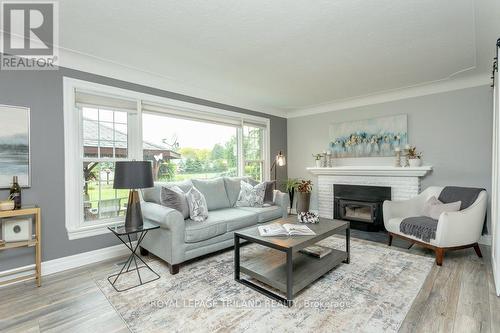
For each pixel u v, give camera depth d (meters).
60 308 2.03
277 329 1.76
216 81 3.74
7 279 2.44
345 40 2.54
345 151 4.93
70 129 2.80
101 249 3.04
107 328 1.79
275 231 2.49
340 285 2.37
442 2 1.93
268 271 2.38
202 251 2.89
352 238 3.87
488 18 2.13
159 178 3.77
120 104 3.21
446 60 3.02
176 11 2.04
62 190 2.76
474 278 2.48
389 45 2.64
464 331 1.72
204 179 4.01
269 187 4.23
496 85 2.63
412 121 4.20
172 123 3.95
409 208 3.62
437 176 3.97
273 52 2.80
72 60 2.81
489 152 3.55
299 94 4.45
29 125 2.55
